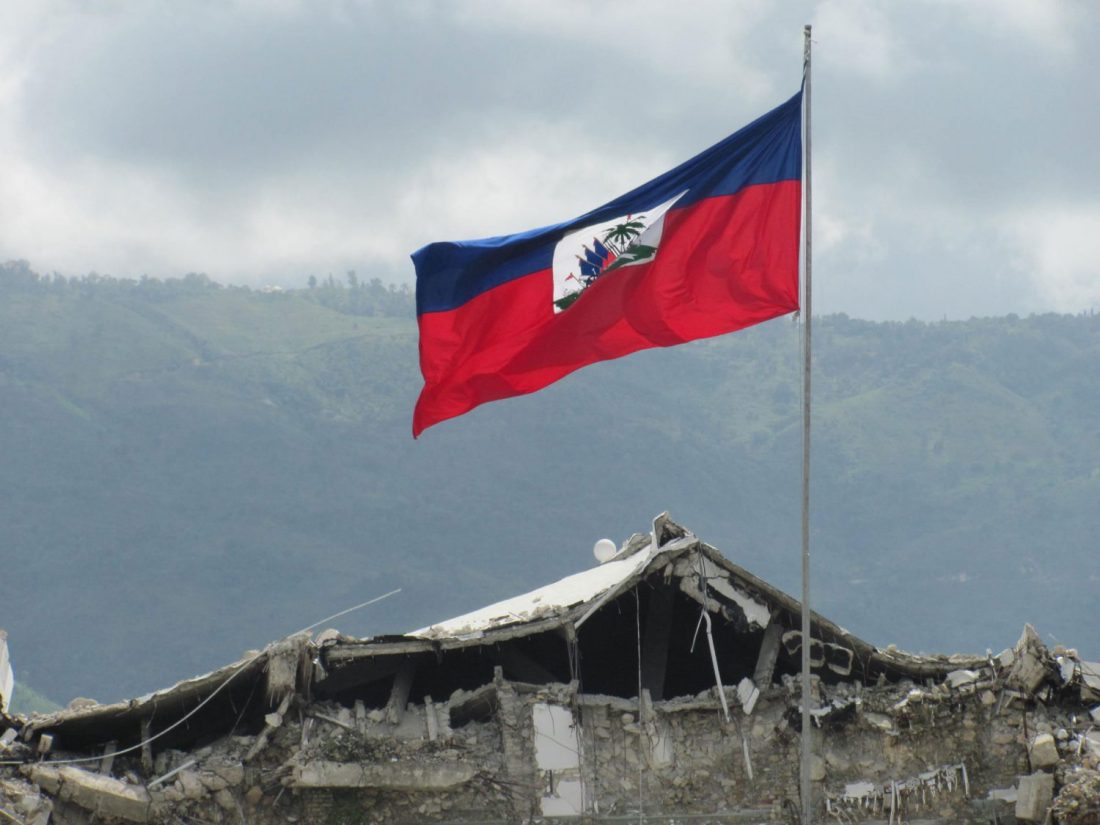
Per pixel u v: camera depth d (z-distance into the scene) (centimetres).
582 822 7500
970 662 7906
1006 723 7738
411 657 7794
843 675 7819
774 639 7781
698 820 7544
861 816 7594
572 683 7675
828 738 7700
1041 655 7712
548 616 7681
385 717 7594
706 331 6631
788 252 6594
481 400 6756
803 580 6419
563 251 6675
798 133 6631
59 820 7238
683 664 8525
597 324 6675
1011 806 7606
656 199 6669
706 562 7700
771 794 7594
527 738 7581
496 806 7525
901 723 7681
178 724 7581
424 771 7462
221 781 7431
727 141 6638
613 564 9550
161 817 7331
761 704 7719
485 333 6688
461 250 6619
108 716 7481
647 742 7606
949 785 7650
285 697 7500
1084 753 7519
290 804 7500
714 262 6619
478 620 8450
